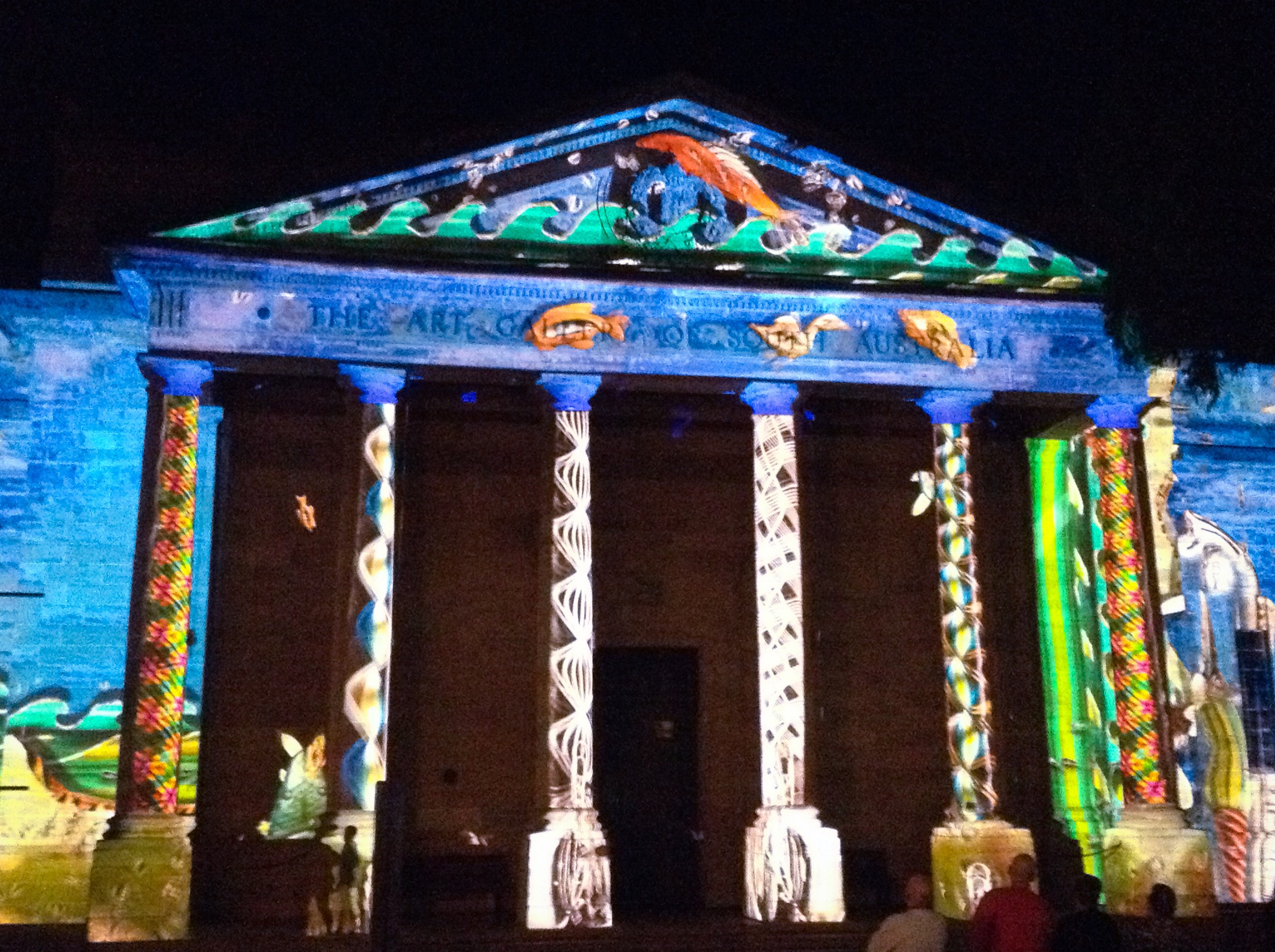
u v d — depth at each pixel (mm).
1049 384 21859
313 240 20062
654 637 23438
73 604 21594
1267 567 25234
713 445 24438
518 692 22719
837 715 23359
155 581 19109
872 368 21391
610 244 20922
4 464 21906
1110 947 10516
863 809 23094
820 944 18469
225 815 21156
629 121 21203
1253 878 23844
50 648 21391
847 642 23672
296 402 22797
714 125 21438
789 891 19531
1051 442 24312
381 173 20281
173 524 19297
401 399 21922
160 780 18609
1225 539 25172
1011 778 23266
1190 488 25312
